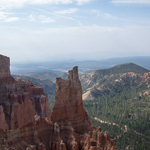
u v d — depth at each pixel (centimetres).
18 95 9056
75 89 6769
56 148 5684
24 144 5262
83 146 5778
